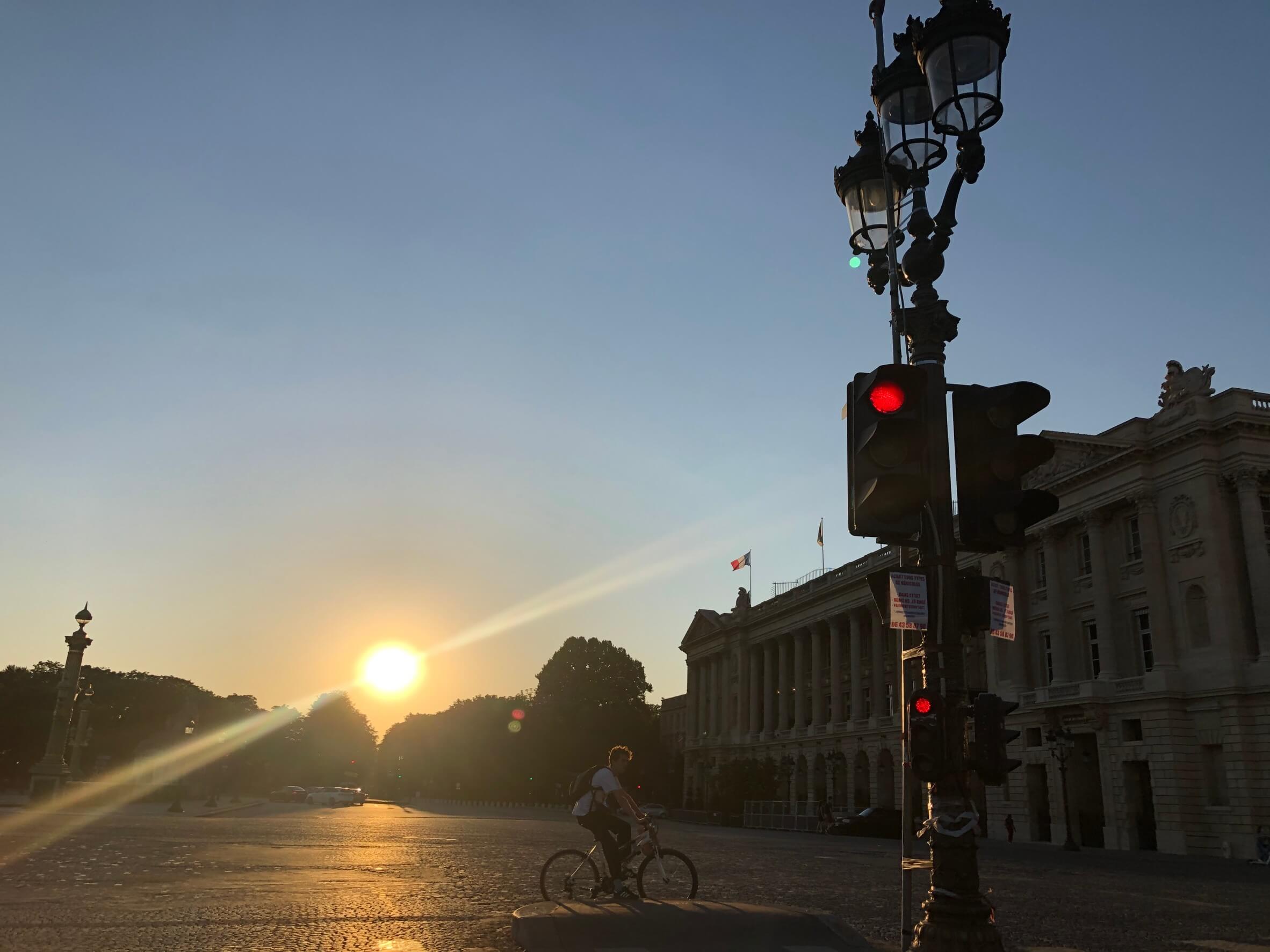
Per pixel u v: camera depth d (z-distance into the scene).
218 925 11.16
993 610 7.48
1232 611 47.22
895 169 9.20
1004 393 7.73
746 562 110.75
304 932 10.88
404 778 163.88
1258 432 48.50
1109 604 54.19
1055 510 7.69
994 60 7.99
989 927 6.98
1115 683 52.22
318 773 180.00
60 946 9.38
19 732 113.69
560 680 124.38
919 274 8.34
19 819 33.50
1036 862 34.28
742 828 76.88
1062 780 50.91
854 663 85.25
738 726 107.19
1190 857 45.00
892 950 10.45
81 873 16.41
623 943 10.07
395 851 25.33
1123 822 50.25
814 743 90.25
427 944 10.24
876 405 7.69
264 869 18.88
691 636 122.56
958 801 7.22
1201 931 14.29
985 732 7.12
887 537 7.64
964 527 7.67
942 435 7.88
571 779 115.75
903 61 9.12
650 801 119.38
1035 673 60.25
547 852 26.64
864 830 56.22
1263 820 44.12
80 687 60.72
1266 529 48.03
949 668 7.37
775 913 10.77
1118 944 12.48
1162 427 51.75
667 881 11.98
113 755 123.00
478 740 130.62
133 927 10.73
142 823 35.12
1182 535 50.09
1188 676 48.69
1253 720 45.50
